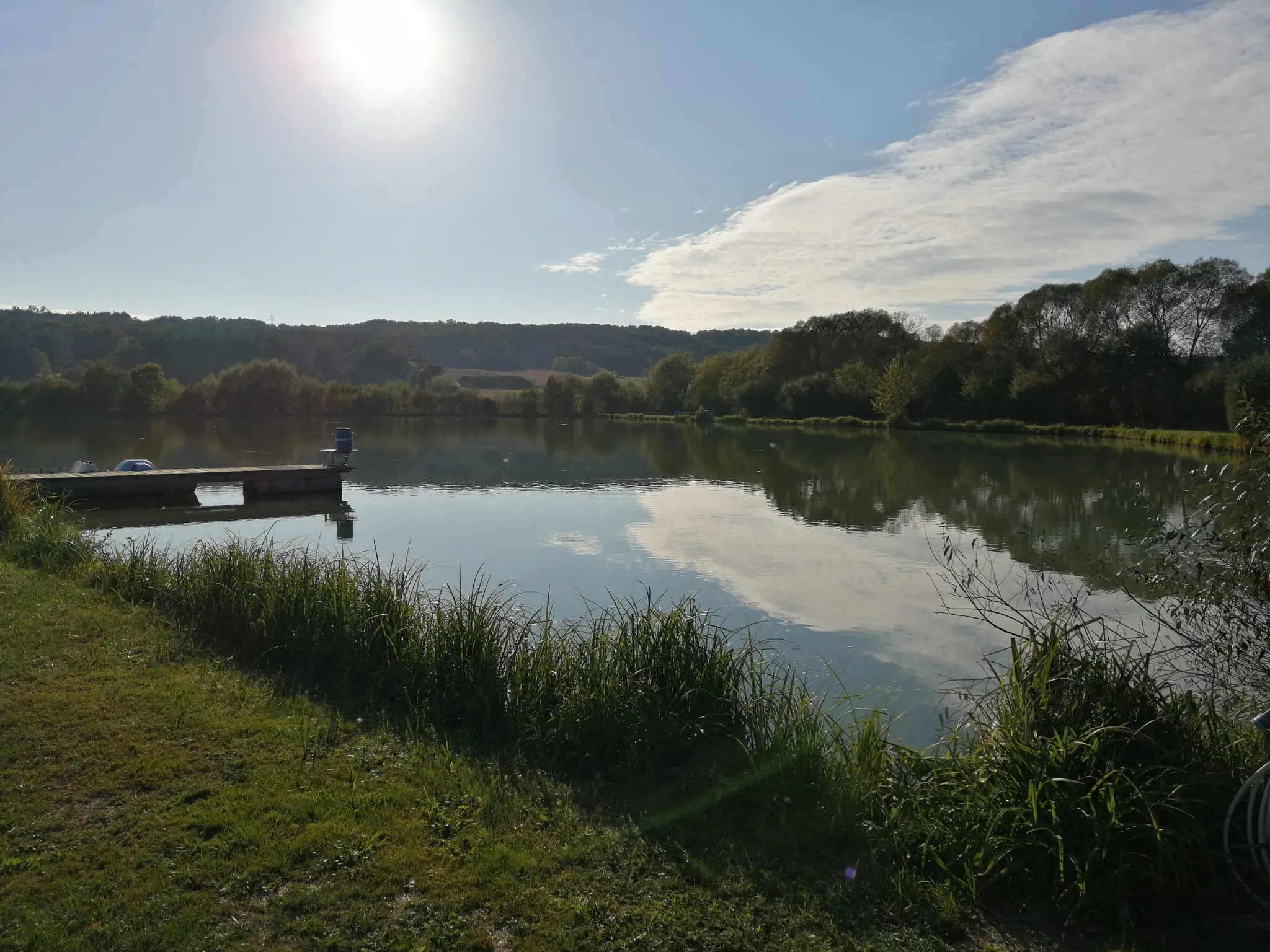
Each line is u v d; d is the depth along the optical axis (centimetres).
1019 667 403
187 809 364
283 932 281
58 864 317
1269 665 428
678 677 474
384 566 1204
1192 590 448
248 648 626
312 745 441
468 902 302
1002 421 4591
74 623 663
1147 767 339
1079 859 313
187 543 1388
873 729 429
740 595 1044
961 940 292
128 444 3684
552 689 502
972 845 334
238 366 5953
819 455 3222
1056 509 1792
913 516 1698
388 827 353
